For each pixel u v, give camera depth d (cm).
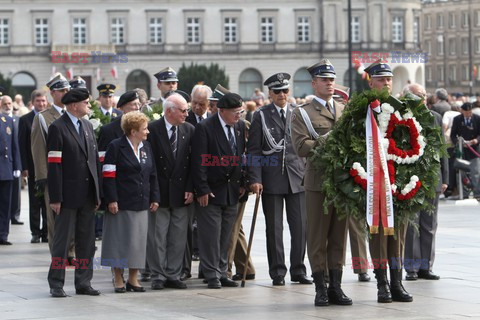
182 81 10769
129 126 1775
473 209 3375
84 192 1738
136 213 1777
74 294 1758
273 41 12975
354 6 13038
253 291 1791
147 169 1789
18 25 12488
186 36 12812
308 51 12950
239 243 1942
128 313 1558
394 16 13162
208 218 1847
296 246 1888
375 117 1600
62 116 1747
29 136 2533
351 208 1585
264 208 1902
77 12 12588
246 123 2011
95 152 1761
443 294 1723
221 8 12862
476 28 16825
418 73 12950
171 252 1852
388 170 1591
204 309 1595
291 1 12950
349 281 1884
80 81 2306
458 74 17125
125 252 1770
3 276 1973
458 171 3681
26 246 2498
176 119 1848
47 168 1920
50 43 12538
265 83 1909
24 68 12462
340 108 1695
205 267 1842
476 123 3650
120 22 12700
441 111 3788
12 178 2569
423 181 1620
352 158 1592
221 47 12850
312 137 1661
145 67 12669
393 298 1652
